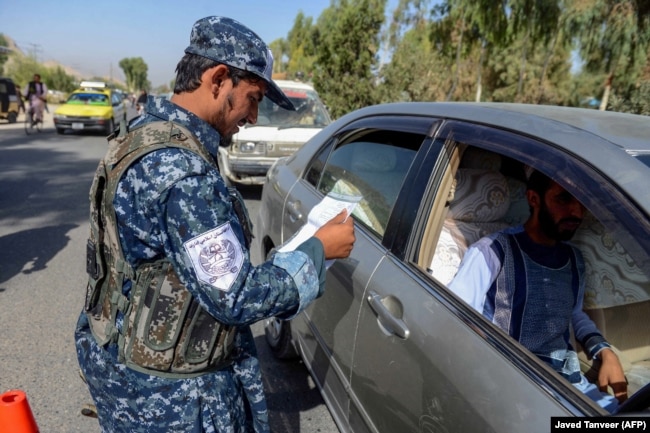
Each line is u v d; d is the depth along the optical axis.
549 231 1.51
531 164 1.23
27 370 2.68
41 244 4.77
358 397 1.65
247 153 6.31
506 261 1.57
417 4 24.80
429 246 1.57
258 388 1.40
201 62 1.07
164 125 1.06
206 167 1.02
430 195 1.56
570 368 1.52
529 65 26.39
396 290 1.49
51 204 6.35
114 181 1.03
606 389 1.43
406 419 1.36
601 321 1.60
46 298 3.57
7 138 13.23
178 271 1.01
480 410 1.11
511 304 1.56
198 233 0.98
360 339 1.63
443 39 21.81
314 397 2.53
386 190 1.84
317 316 2.04
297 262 1.12
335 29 12.21
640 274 1.50
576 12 15.41
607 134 1.21
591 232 1.62
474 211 1.81
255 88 1.14
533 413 1.01
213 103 1.10
